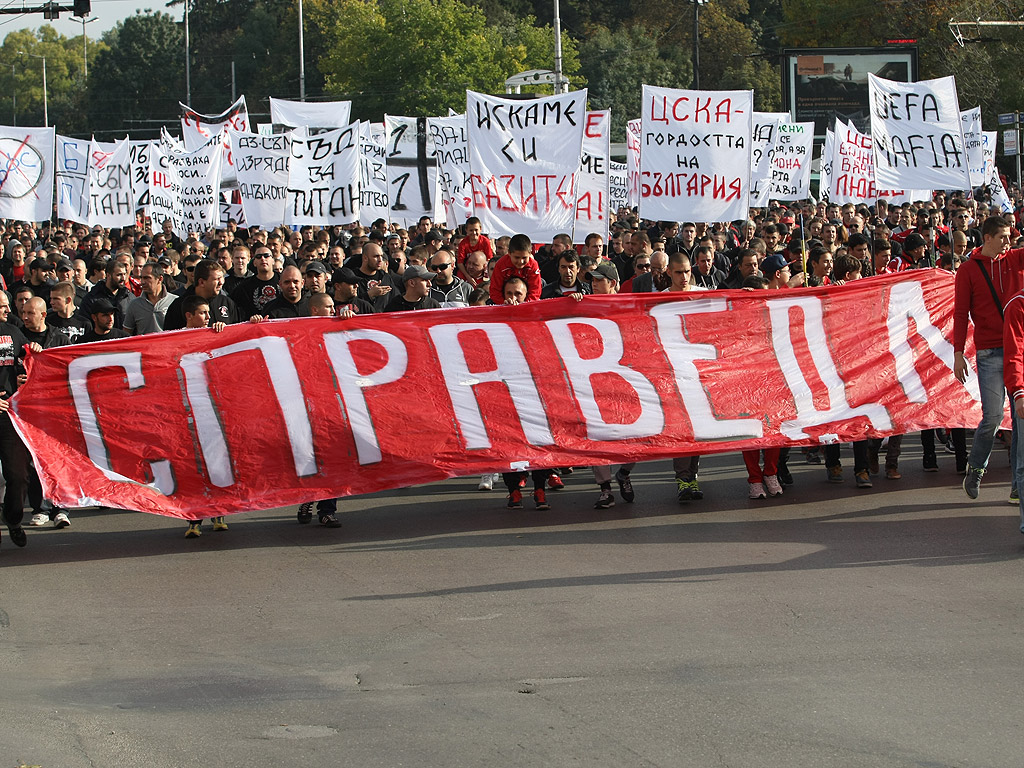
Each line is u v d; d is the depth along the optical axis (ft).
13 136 59.16
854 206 72.79
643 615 21.65
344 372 30.76
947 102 54.95
